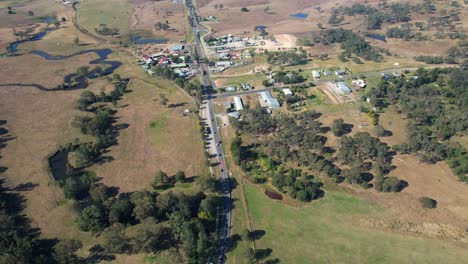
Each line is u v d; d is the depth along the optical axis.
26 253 111.56
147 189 147.62
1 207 134.25
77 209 131.75
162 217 131.25
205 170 158.88
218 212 136.50
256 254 119.06
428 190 144.50
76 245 114.25
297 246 122.12
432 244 121.56
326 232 127.31
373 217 133.00
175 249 116.00
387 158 162.88
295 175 153.50
